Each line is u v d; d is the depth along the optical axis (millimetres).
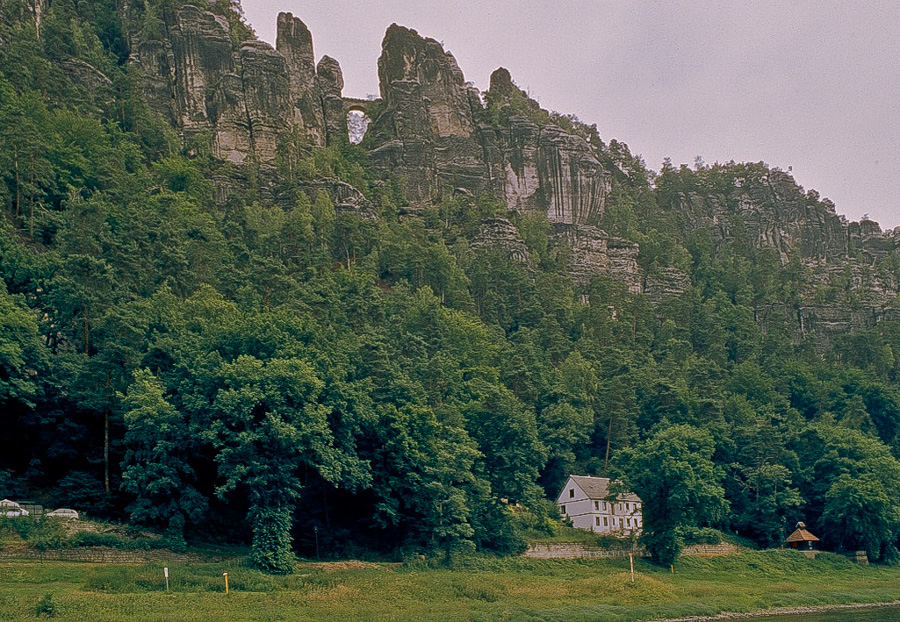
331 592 62375
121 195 132500
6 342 71688
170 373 79188
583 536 107375
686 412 141500
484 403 107000
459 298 170875
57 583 56531
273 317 84000
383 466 86250
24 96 143875
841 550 118625
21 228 112688
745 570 101062
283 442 69125
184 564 67250
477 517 92438
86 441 81750
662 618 66312
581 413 134000
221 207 184250
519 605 66000
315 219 181125
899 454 163375
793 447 135000
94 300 84875
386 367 92562
